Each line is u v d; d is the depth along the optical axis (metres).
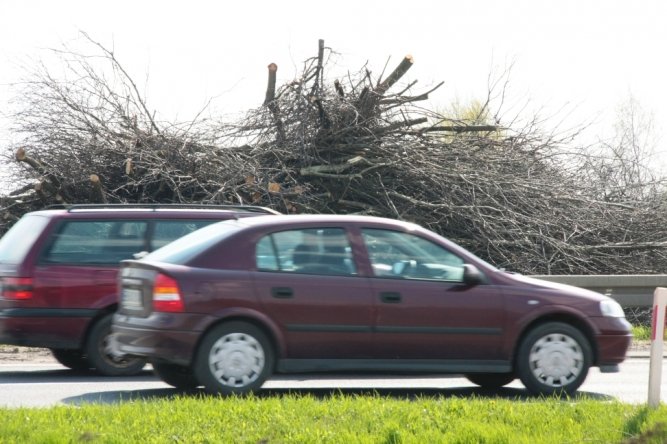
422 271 18.19
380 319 17.73
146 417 13.86
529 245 39.31
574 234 40.53
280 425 13.33
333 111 39.50
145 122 38.97
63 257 21.88
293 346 17.42
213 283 17.14
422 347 17.92
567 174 43.09
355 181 39.97
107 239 22.19
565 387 18.30
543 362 18.25
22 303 21.53
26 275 21.61
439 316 17.95
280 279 17.47
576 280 31.22
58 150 37.69
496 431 12.84
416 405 15.29
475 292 18.17
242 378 17.09
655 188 43.19
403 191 40.44
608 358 18.62
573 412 14.83
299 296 17.45
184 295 16.98
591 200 41.25
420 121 40.66
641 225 41.34
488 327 18.12
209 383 16.95
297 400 15.86
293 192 38.50
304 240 17.84
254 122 39.97
